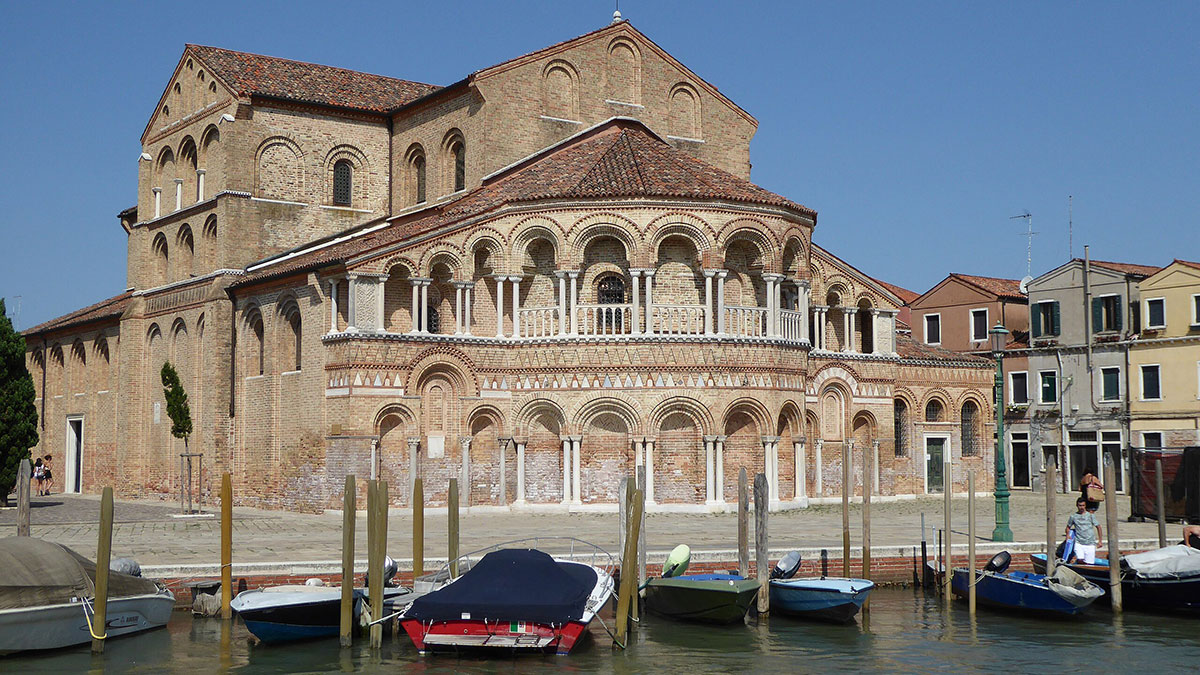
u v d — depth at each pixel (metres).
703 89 61.38
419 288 50.09
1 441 55.69
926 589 35.00
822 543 36.78
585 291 50.78
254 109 60.34
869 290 62.41
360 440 48.31
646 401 49.28
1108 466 33.03
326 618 28.52
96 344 73.62
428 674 25.55
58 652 26.73
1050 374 73.94
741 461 50.81
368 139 63.59
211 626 29.52
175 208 65.56
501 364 51.06
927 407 66.00
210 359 58.47
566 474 49.91
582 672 25.77
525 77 56.72
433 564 31.64
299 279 52.09
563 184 50.91
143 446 66.81
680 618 31.09
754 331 50.97
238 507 56.06
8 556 26.70
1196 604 31.69
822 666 26.56
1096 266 71.69
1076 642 29.05
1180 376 67.38
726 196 49.72
